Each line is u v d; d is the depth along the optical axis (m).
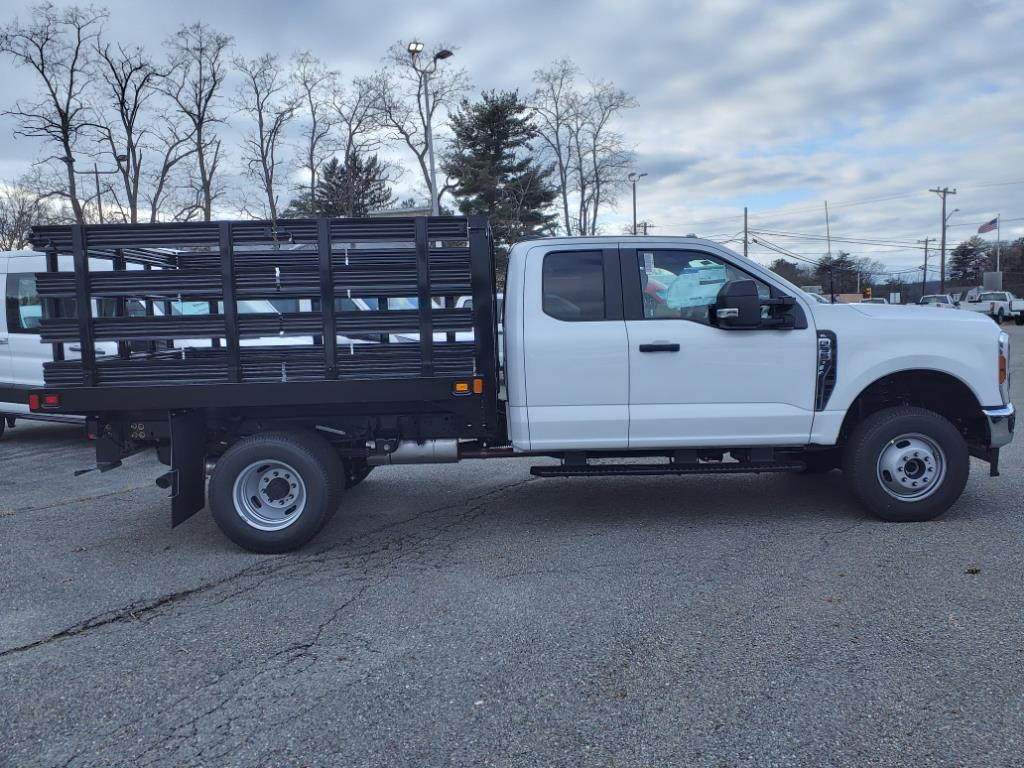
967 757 3.02
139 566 5.64
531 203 46.12
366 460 6.13
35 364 10.58
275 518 5.84
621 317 5.90
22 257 10.64
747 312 5.65
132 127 34.56
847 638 4.06
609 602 4.67
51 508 7.55
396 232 5.48
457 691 3.65
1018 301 47.00
